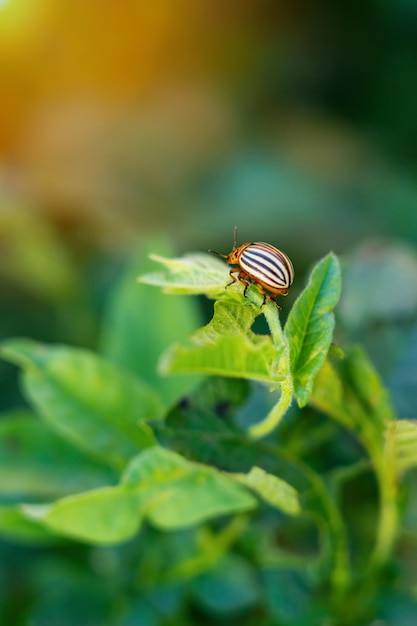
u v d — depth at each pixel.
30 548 0.24
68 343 0.31
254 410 0.19
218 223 0.36
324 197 0.37
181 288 0.17
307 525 0.20
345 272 0.21
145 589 0.21
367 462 0.19
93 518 0.19
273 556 0.20
